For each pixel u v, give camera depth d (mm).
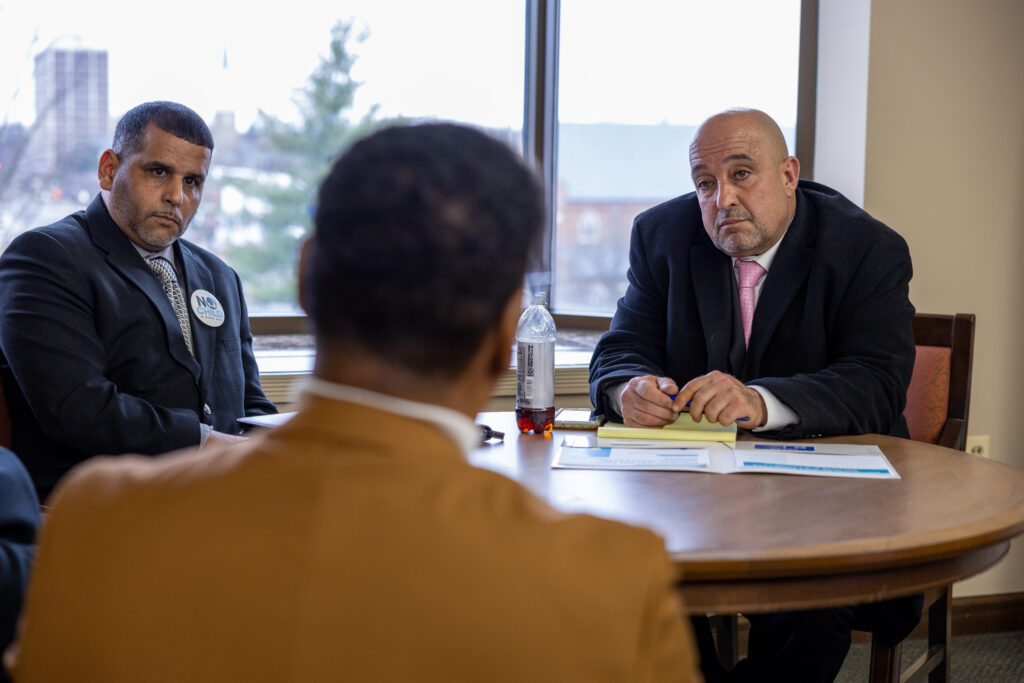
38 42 2846
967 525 1149
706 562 1009
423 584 526
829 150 2947
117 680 543
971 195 2881
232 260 3078
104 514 585
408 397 592
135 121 2061
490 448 1621
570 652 523
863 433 1773
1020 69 2877
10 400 1981
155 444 1927
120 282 2035
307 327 620
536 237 624
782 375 2037
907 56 2807
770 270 2066
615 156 3244
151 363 2037
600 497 1277
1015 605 2965
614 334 2189
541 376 1754
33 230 2012
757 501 1261
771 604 1041
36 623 579
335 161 616
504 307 606
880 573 1078
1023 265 2922
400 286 570
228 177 3037
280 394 2674
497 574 530
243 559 540
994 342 2926
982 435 2939
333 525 537
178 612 541
